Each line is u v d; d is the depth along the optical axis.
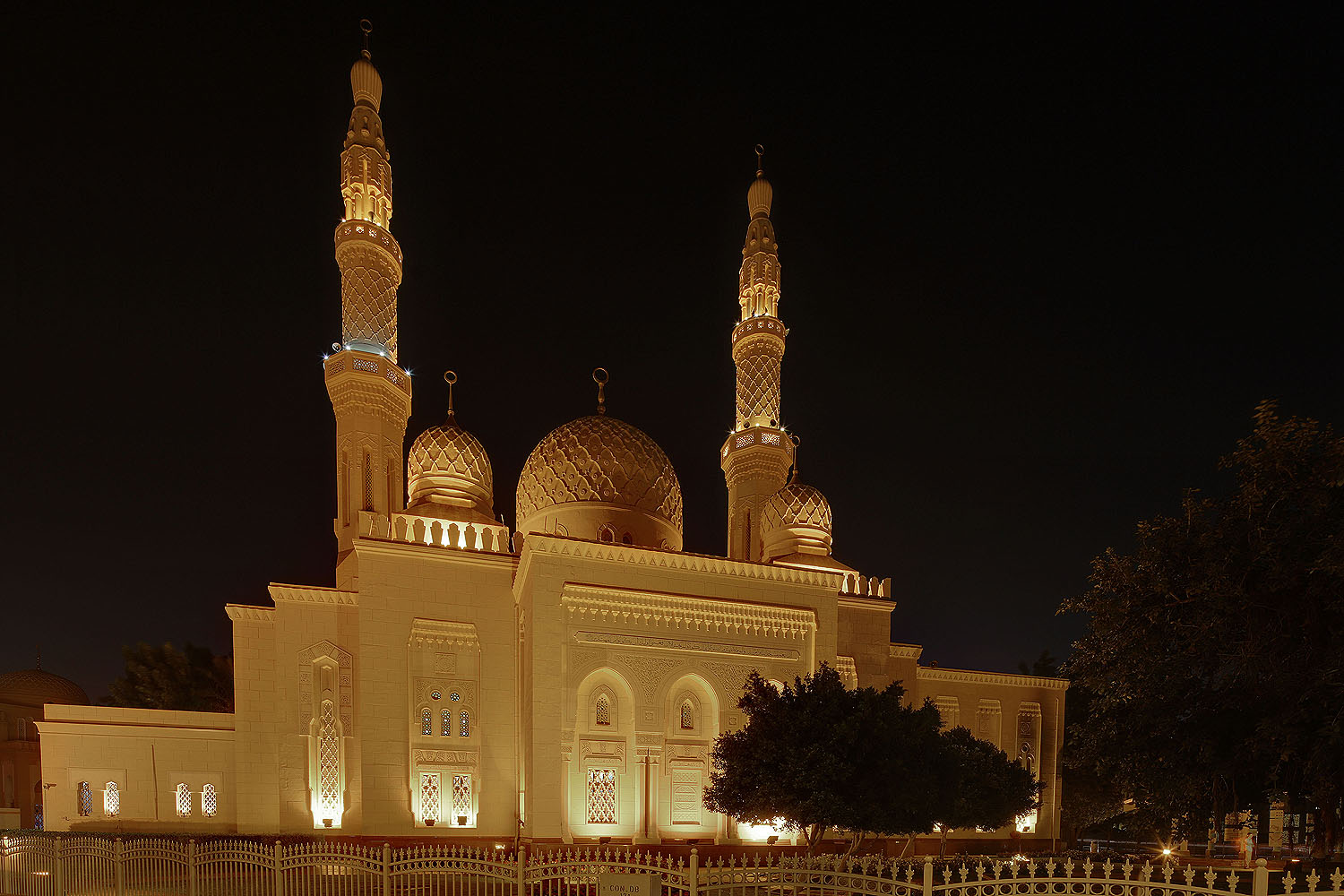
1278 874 15.80
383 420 26.66
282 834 20.22
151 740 22.16
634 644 22.36
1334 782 10.98
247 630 22.47
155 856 12.66
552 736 20.88
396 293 28.67
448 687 22.91
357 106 29.19
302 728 22.12
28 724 39.69
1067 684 33.06
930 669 30.92
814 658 24.94
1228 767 12.09
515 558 24.58
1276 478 11.65
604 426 29.38
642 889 9.37
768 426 33.91
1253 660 11.35
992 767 20.64
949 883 8.54
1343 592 10.80
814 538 29.95
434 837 21.78
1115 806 34.31
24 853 14.29
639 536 27.94
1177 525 12.79
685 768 22.38
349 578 24.72
